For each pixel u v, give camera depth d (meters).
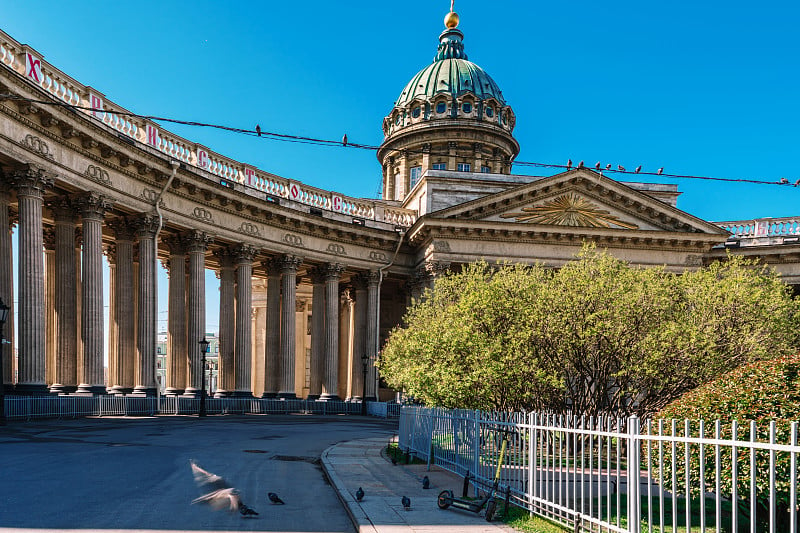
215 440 23.69
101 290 33.75
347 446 22.95
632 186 53.38
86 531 9.54
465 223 48.09
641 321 19.98
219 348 44.94
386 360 28.66
